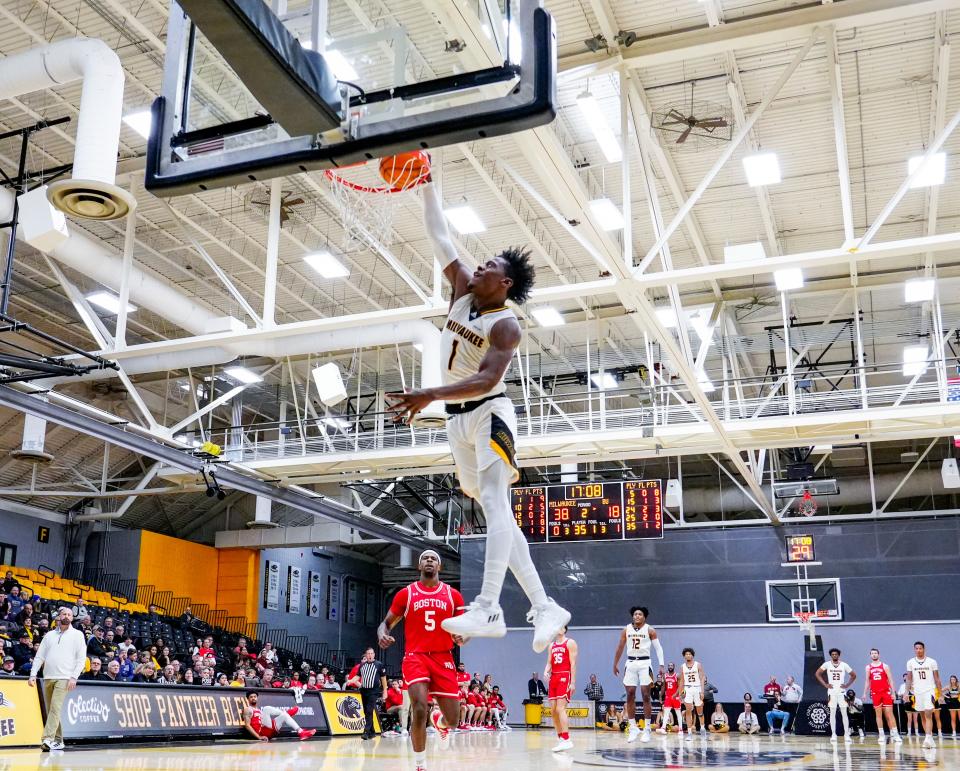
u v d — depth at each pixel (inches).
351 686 778.8
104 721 542.9
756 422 835.4
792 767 386.3
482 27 212.1
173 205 814.5
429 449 900.6
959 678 1016.9
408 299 1027.9
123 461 1298.0
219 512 1488.7
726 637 1149.7
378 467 964.0
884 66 632.4
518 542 153.5
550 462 946.1
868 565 1128.2
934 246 536.4
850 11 522.3
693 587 1174.3
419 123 174.6
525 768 362.9
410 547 1407.5
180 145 192.5
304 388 1242.0
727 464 1390.3
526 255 162.4
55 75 522.6
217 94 192.4
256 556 1460.4
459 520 1477.6
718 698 1131.9
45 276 936.3
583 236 556.1
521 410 1109.1
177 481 1043.9
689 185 784.3
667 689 828.0
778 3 555.2
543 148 463.5
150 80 684.1
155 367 902.4
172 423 1294.3
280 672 1170.6
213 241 888.3
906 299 869.2
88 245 771.4
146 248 901.2
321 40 186.7
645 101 669.3
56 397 784.3
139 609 1283.2
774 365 1049.5
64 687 493.7
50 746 479.2
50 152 779.4
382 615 1788.9
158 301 836.0
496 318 153.9
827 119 695.7
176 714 608.1
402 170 181.8
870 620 1109.7
